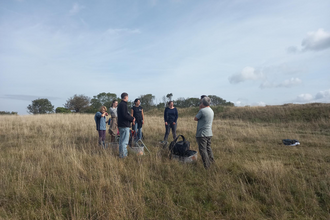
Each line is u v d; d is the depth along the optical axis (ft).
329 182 11.37
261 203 9.71
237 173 12.97
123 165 14.07
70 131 31.14
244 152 19.15
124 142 16.53
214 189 10.84
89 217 8.56
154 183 11.84
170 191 10.97
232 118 61.57
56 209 9.16
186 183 12.00
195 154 15.97
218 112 70.54
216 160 15.49
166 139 23.71
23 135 27.89
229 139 24.66
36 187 11.06
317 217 8.51
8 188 10.75
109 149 18.39
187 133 30.48
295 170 13.71
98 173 12.50
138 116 22.16
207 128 14.07
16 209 9.00
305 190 10.60
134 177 12.23
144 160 15.64
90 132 29.89
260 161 15.29
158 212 8.96
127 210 8.79
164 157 16.80
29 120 41.19
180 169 13.67
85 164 14.65
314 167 14.47
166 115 23.67
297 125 42.01
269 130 33.53
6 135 27.61
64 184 11.28
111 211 8.33
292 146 22.12
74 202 9.35
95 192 10.51
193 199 10.09
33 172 12.75
